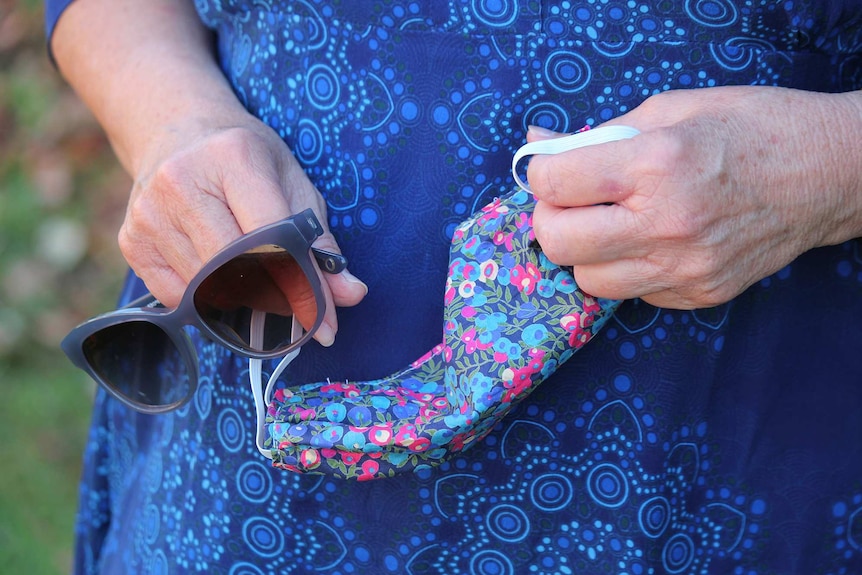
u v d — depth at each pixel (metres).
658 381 0.88
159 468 1.07
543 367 0.82
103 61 1.07
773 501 0.95
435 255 0.90
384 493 0.93
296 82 0.92
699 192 0.74
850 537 0.97
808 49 0.87
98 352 0.94
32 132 2.97
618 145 0.75
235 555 0.98
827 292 0.91
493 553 0.94
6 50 3.12
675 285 0.79
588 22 0.85
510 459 0.91
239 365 0.94
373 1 0.87
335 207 0.92
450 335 0.85
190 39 1.08
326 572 0.98
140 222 0.89
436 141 0.88
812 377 0.93
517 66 0.86
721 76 0.86
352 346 0.93
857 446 0.95
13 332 2.51
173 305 0.93
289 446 0.85
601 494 0.91
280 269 0.82
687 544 0.94
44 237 2.73
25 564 2.07
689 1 0.84
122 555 1.17
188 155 0.87
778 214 0.78
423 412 0.85
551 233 0.78
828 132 0.78
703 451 0.92
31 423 2.34
